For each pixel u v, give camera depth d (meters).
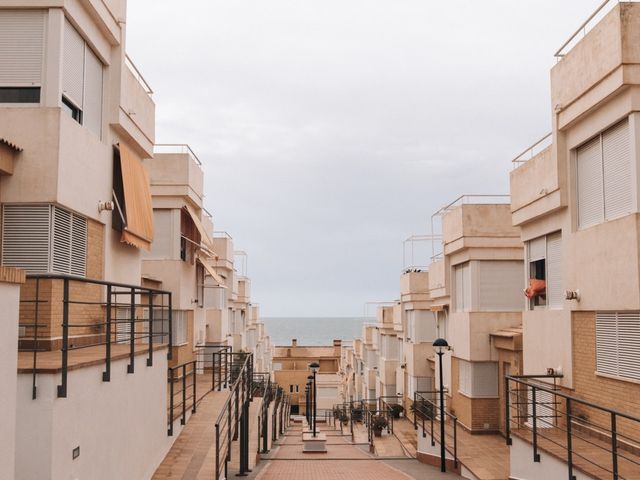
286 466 18.33
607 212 12.44
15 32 11.23
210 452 12.69
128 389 9.70
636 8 11.15
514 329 20.91
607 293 12.00
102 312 13.29
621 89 11.35
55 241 10.99
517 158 16.77
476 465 15.61
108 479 8.62
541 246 16.11
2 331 5.64
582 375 13.28
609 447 11.66
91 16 12.50
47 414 6.71
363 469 17.45
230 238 36.38
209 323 31.77
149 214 15.75
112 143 13.88
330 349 75.94
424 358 30.83
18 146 10.70
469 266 22.58
